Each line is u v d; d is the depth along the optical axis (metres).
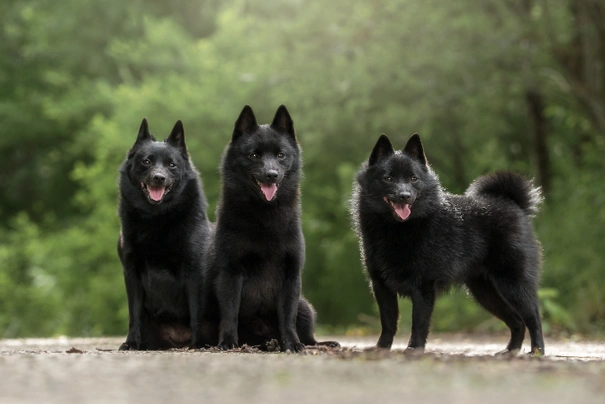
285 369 5.61
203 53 24.95
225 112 22.38
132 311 9.43
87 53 31.75
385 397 4.41
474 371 5.44
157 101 23.23
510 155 22.81
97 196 24.31
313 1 21.19
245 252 8.74
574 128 21.84
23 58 33.75
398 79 19.88
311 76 20.41
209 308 9.26
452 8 19.33
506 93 20.45
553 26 18.23
